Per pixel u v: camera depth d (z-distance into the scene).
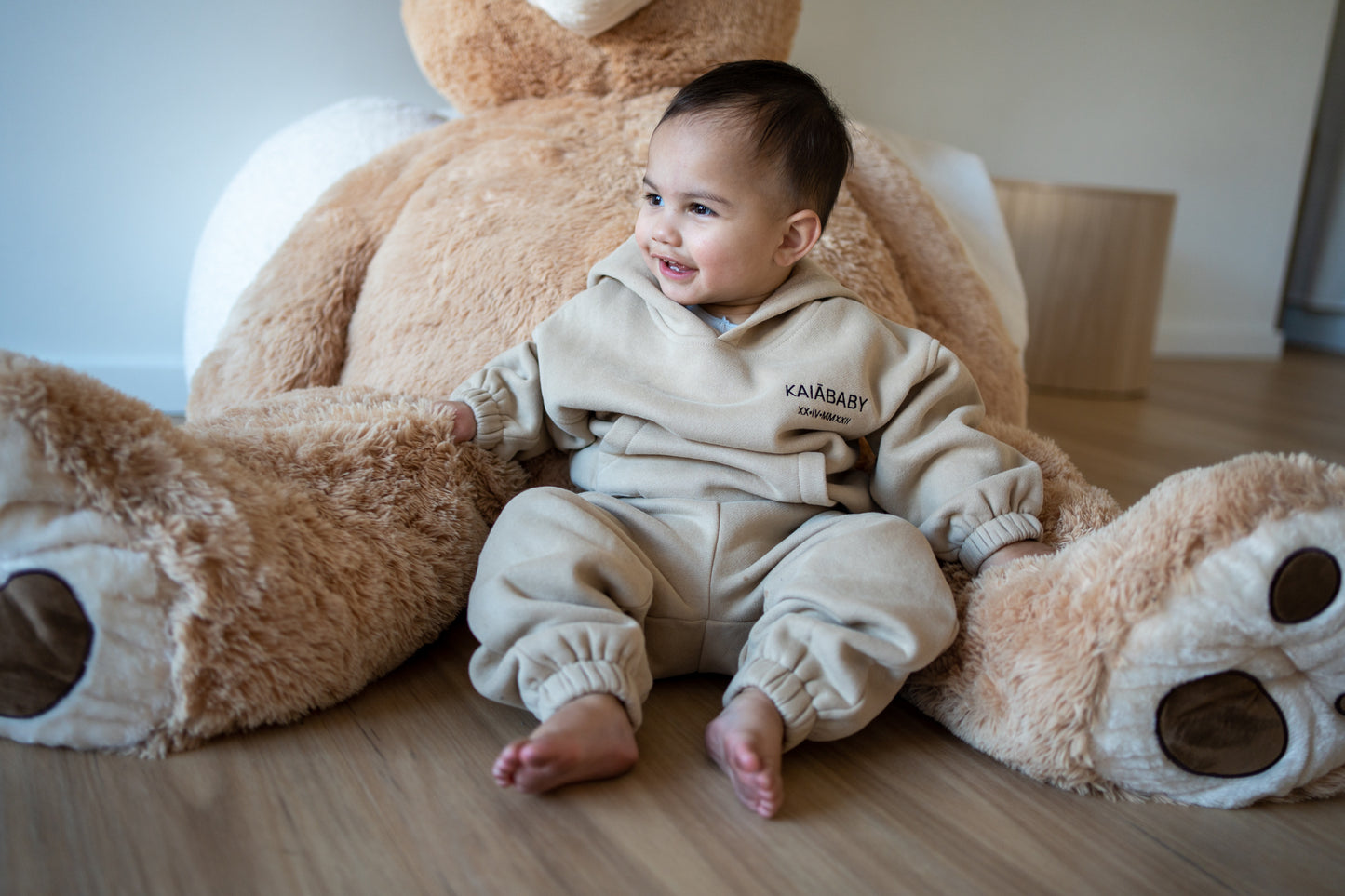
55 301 1.46
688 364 0.84
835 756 0.72
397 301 1.04
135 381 1.52
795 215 0.82
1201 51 2.74
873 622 0.70
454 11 1.16
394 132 1.35
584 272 1.00
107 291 1.49
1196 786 0.67
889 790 0.68
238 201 1.35
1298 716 0.65
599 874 0.57
